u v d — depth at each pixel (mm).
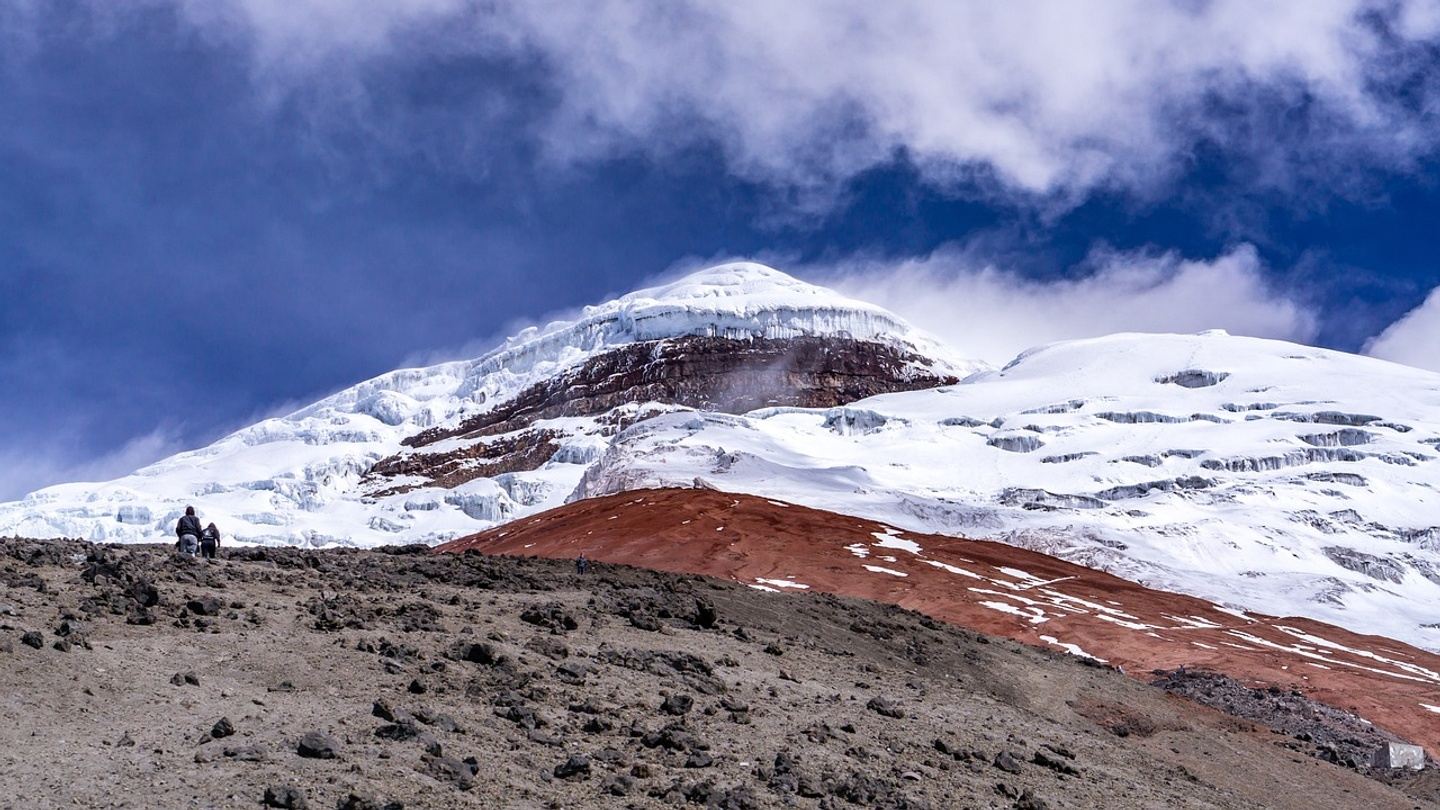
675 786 19781
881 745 25516
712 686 27172
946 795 22766
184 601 26281
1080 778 27609
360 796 16516
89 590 26016
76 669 20109
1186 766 34656
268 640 24078
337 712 20484
